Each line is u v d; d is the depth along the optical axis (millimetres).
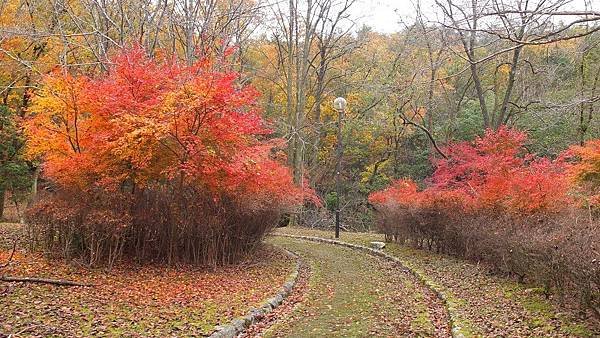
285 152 30234
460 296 9695
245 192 12664
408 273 13398
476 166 17516
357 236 23094
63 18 20094
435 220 15891
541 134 23062
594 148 10469
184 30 19859
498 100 27906
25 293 8195
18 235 13977
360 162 37844
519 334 6805
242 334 7504
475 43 15656
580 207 9773
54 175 11359
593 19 5586
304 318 8773
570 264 7145
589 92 18625
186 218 12039
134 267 11406
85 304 8023
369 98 33969
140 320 7477
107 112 10984
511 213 11523
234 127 11086
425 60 27578
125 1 18797
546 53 22938
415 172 33156
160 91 10883
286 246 19172
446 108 30562
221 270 12352
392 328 8047
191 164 10789
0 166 17484
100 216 10484
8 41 18047
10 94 20078
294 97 35625
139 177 11305
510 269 10664
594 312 6711
